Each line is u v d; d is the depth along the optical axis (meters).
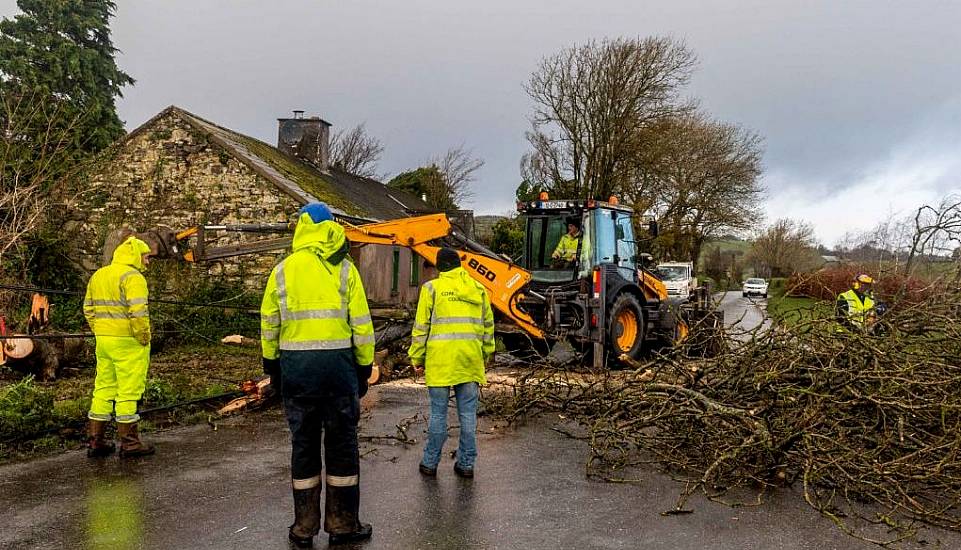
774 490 5.71
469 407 5.90
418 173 46.97
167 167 18.39
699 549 4.45
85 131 24.41
